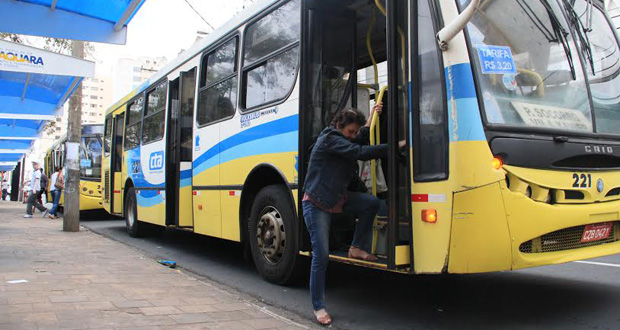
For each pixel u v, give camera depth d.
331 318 4.16
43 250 7.50
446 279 5.84
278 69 5.39
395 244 3.78
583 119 4.08
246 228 5.97
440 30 3.66
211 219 6.68
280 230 5.33
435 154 3.65
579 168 3.83
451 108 3.55
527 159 3.58
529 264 3.54
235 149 6.12
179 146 7.68
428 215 3.63
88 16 7.45
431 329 3.90
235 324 3.81
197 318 3.92
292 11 5.26
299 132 4.84
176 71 8.26
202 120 7.12
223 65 6.70
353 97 5.27
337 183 3.98
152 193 8.80
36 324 3.55
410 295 5.06
